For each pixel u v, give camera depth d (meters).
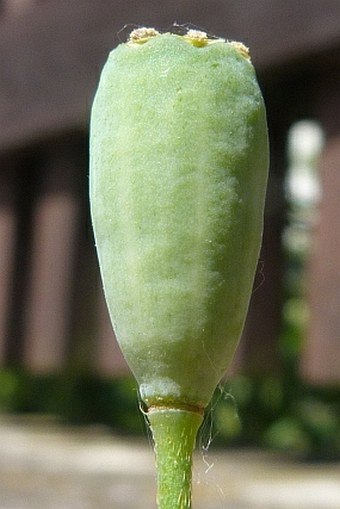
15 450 0.32
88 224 0.40
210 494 0.25
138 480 0.27
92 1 0.38
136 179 0.09
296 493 0.24
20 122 0.40
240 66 0.09
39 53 0.40
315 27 0.31
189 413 0.09
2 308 0.41
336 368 0.29
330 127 0.31
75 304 0.39
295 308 0.37
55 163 0.40
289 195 0.36
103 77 0.09
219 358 0.09
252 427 0.37
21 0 0.41
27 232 0.42
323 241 0.30
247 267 0.09
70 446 0.33
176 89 0.09
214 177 0.09
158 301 0.09
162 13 0.35
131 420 0.38
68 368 0.39
